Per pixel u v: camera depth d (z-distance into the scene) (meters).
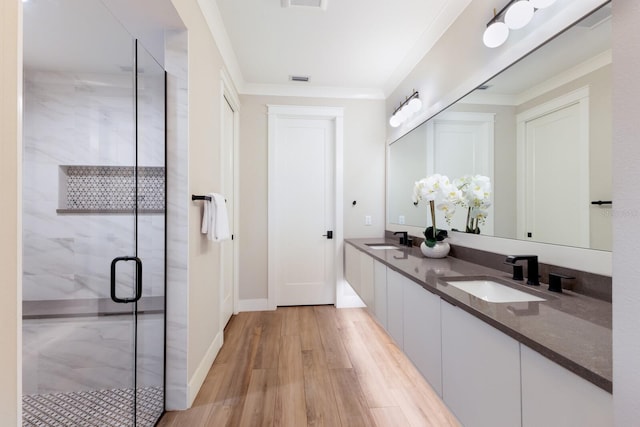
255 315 3.00
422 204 2.45
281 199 3.27
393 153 3.11
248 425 1.45
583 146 1.10
